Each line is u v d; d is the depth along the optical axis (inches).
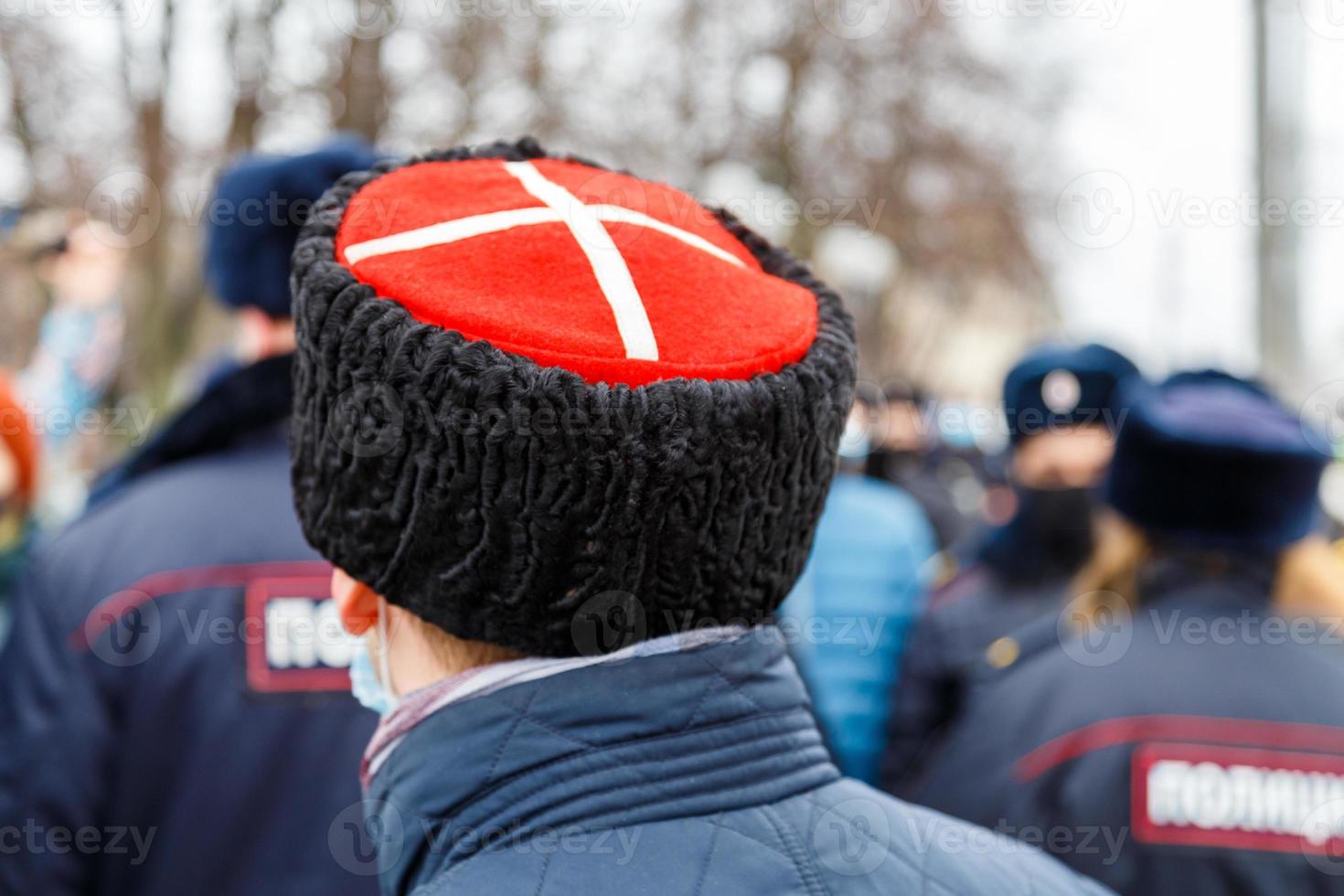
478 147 31.7
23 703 52.6
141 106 198.2
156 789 52.5
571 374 22.8
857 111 309.1
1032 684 54.7
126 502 55.8
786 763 26.8
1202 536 54.7
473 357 22.9
